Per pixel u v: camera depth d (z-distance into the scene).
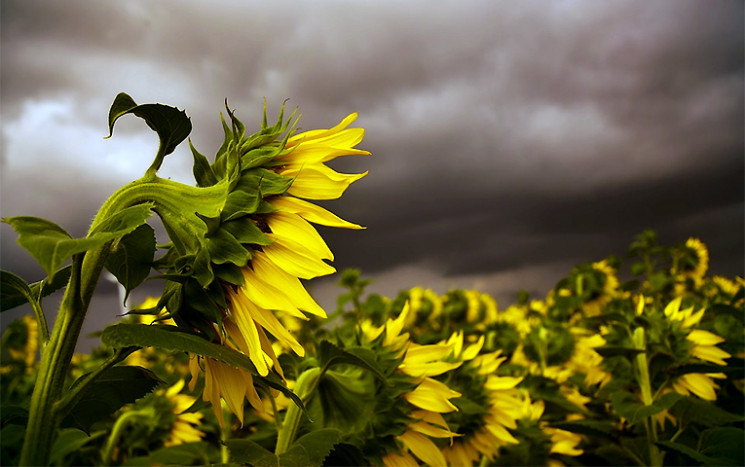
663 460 1.05
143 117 0.47
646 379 1.08
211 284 0.47
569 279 2.38
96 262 0.43
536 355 1.65
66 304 0.43
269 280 0.47
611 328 1.21
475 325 2.11
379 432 0.68
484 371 0.93
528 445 1.14
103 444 1.16
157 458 1.08
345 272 1.98
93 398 0.49
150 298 1.43
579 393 1.45
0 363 1.76
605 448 1.17
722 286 2.20
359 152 0.52
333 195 0.50
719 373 1.11
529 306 2.63
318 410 0.68
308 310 0.47
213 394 0.52
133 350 0.43
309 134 0.53
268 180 0.49
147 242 0.50
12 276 0.45
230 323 0.50
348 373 0.73
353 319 1.93
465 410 0.83
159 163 0.49
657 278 2.20
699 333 1.11
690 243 2.45
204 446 1.13
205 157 0.51
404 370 0.72
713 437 0.95
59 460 0.95
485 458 0.99
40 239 0.36
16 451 0.79
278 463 0.50
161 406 1.19
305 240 0.48
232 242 0.46
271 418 0.95
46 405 0.41
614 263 2.46
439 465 0.69
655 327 1.13
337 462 0.67
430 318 2.11
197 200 0.48
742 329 1.41
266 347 0.49
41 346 0.43
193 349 0.42
